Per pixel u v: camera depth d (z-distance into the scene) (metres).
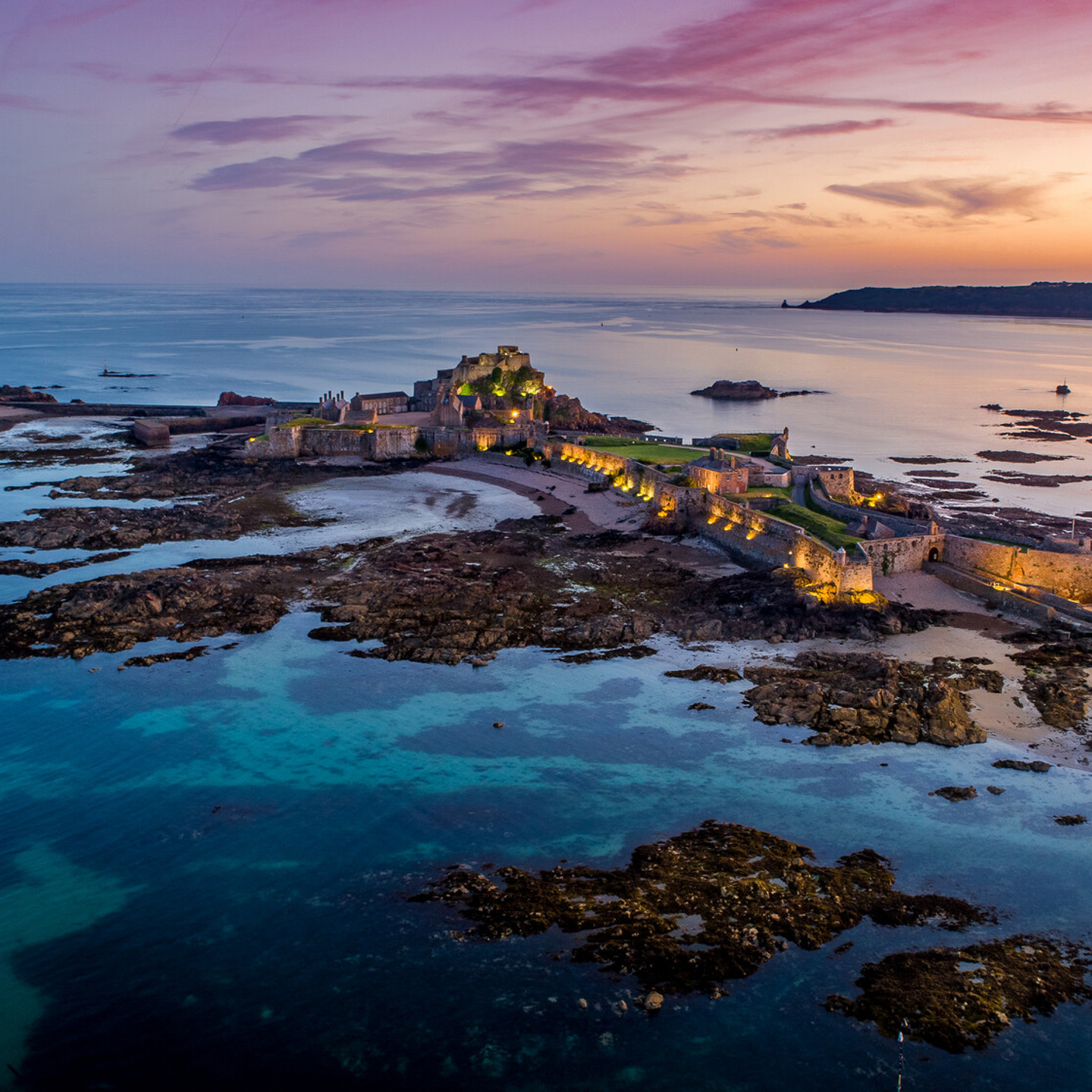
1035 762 52.28
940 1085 31.92
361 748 54.91
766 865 43.34
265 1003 36.06
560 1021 34.94
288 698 60.88
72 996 36.53
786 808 48.56
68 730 56.84
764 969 37.03
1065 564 76.06
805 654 66.19
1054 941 38.59
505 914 40.28
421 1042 34.19
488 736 56.19
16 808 48.88
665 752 54.25
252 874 43.66
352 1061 33.53
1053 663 64.44
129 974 37.56
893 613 72.75
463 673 64.62
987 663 64.81
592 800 49.47
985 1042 33.56
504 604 75.44
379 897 41.94
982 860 43.97
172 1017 35.53
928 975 36.47
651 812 48.41
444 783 51.22
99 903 41.69
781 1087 32.09
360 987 36.72
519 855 44.81
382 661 66.50
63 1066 33.38
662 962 37.38
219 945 39.09
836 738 55.12
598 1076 32.66
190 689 61.94
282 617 73.75
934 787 50.34
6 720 57.69
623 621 72.19
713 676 63.56
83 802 49.56
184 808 49.00
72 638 68.69
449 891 42.06
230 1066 33.38
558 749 54.66
